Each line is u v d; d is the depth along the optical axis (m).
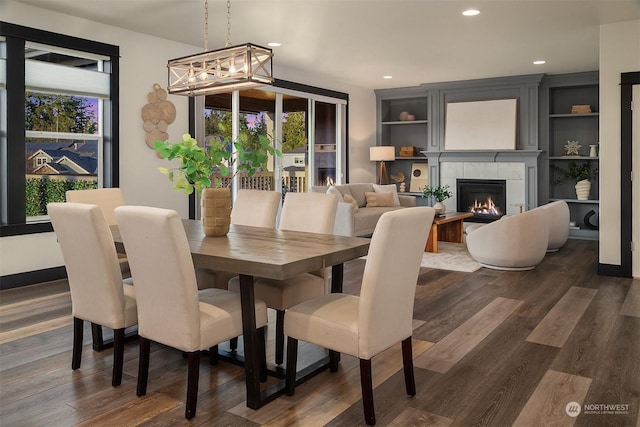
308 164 8.38
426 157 9.84
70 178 5.35
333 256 2.62
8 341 3.35
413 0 4.54
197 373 2.35
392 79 8.71
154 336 2.47
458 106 9.02
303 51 6.50
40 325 3.68
